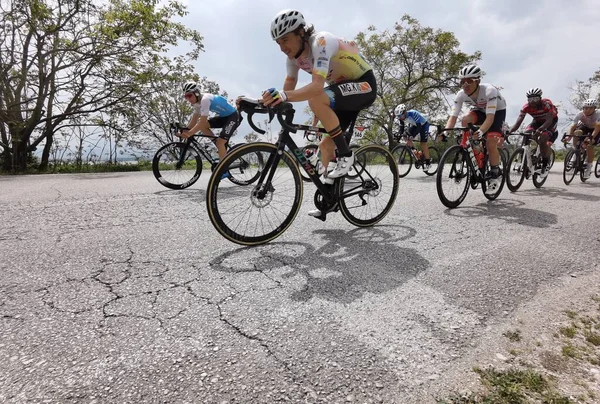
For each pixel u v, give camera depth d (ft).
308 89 7.86
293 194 9.05
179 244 8.30
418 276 6.64
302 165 9.07
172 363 4.15
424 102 73.67
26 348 4.36
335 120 8.73
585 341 4.68
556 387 3.83
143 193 15.47
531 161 17.67
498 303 5.65
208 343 4.53
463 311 5.38
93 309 5.31
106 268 6.84
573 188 18.62
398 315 5.24
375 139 77.15
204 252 7.79
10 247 7.98
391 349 4.45
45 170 38.52
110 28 36.70
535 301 5.74
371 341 4.61
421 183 19.86
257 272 6.74
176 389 3.75
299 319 5.10
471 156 13.52
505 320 5.15
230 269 6.87
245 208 11.57
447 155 12.42
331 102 9.06
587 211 12.39
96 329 4.79
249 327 4.89
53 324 4.89
